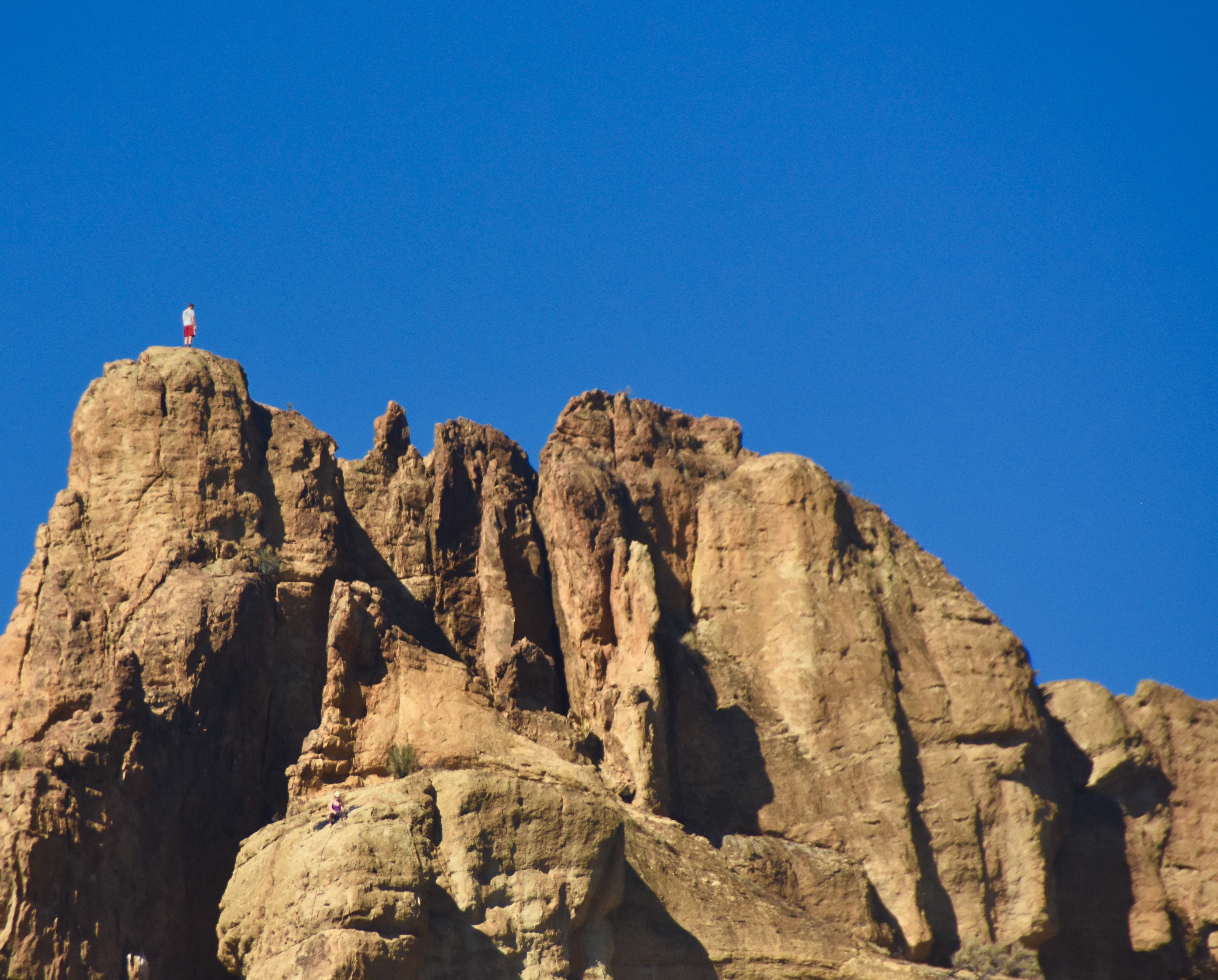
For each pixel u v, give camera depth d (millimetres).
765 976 91000
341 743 94938
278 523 106312
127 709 93312
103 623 98188
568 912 86250
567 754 99000
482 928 84562
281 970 80625
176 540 102375
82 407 106812
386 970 80250
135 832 91188
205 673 98000
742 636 110688
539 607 112125
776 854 100750
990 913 104688
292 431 109812
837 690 108250
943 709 109562
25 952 84688
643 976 89312
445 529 112438
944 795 106812
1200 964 111375
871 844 103625
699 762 105250
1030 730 110188
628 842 93312
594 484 112438
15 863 85750
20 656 96812
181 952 91375
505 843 86750
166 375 107438
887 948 99688
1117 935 111312
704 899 92875
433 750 95188
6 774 88750
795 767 105812
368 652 97312
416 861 83312
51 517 102938
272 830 89562
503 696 102375
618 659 106625
